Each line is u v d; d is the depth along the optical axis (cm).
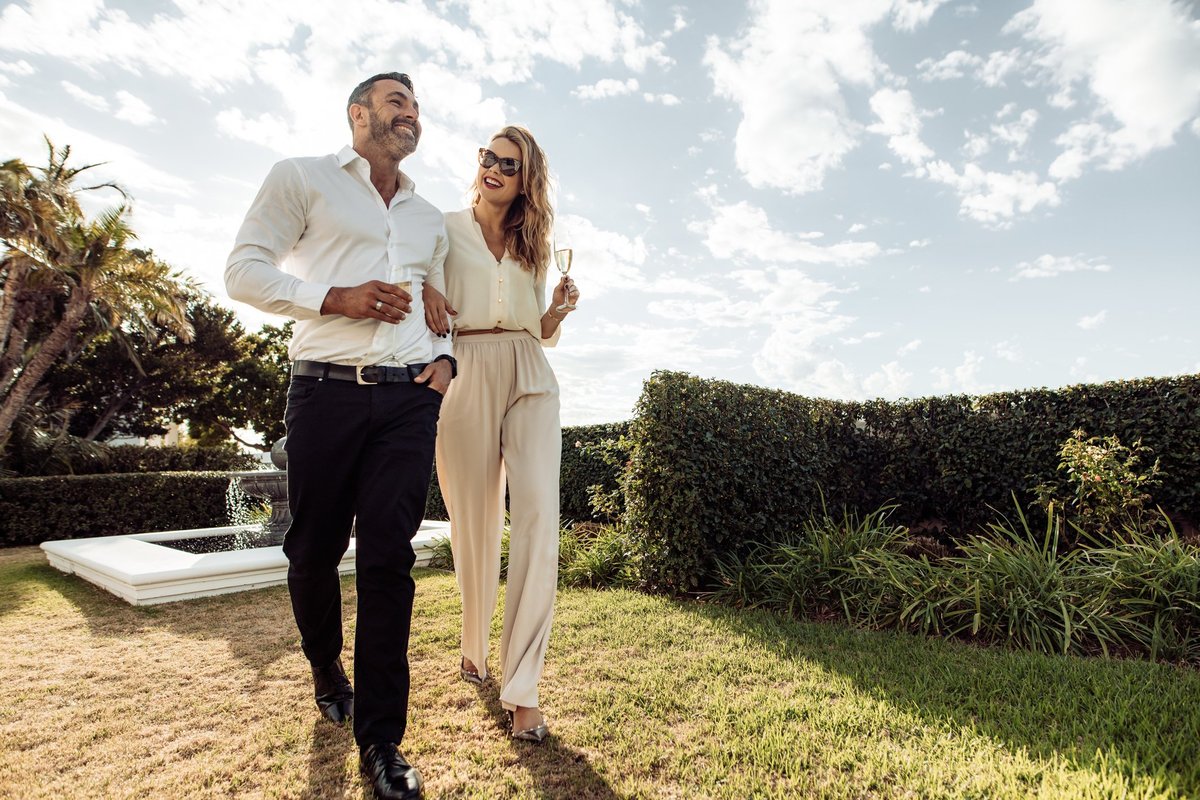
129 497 1020
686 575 462
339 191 211
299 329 209
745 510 500
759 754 192
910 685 255
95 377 1883
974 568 376
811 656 299
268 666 302
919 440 672
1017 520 614
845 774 180
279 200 203
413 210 229
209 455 1694
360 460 203
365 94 219
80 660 320
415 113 224
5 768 196
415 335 212
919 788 170
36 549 861
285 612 423
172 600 472
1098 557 406
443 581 508
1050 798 158
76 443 1503
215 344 2041
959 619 349
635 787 175
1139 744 188
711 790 173
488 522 258
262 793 177
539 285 270
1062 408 598
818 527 576
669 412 474
